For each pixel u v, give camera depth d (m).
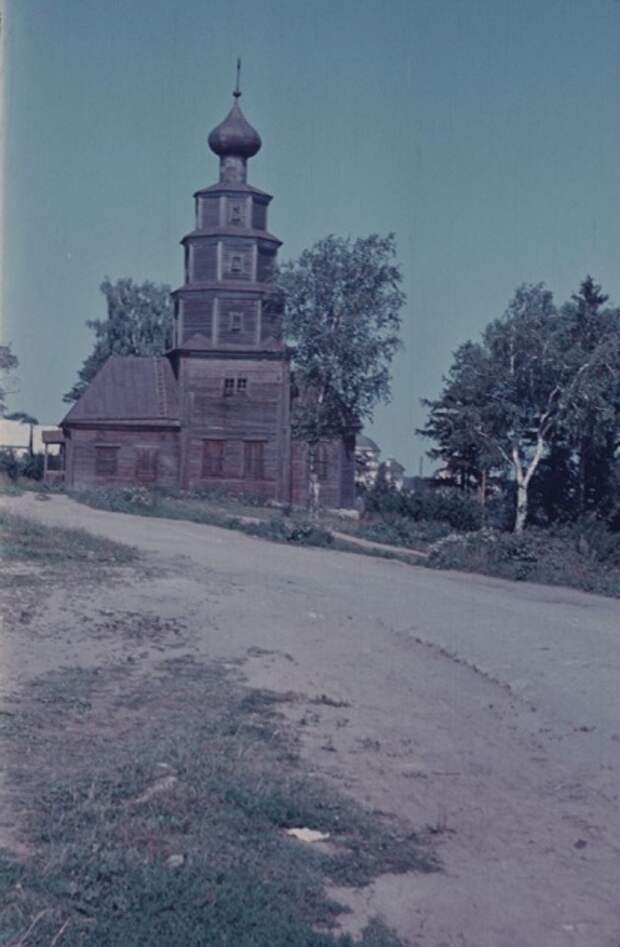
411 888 8.07
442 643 19.34
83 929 6.57
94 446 62.78
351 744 11.83
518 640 20.19
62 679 13.31
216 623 17.83
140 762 9.77
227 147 63.50
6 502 38.81
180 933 6.68
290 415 62.66
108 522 35.88
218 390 62.56
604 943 7.48
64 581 19.84
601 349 62.53
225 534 36.94
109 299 94.81
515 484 67.12
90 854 7.57
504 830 9.64
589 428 62.88
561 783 11.31
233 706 12.73
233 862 7.86
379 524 47.78
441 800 10.31
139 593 19.53
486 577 33.53
